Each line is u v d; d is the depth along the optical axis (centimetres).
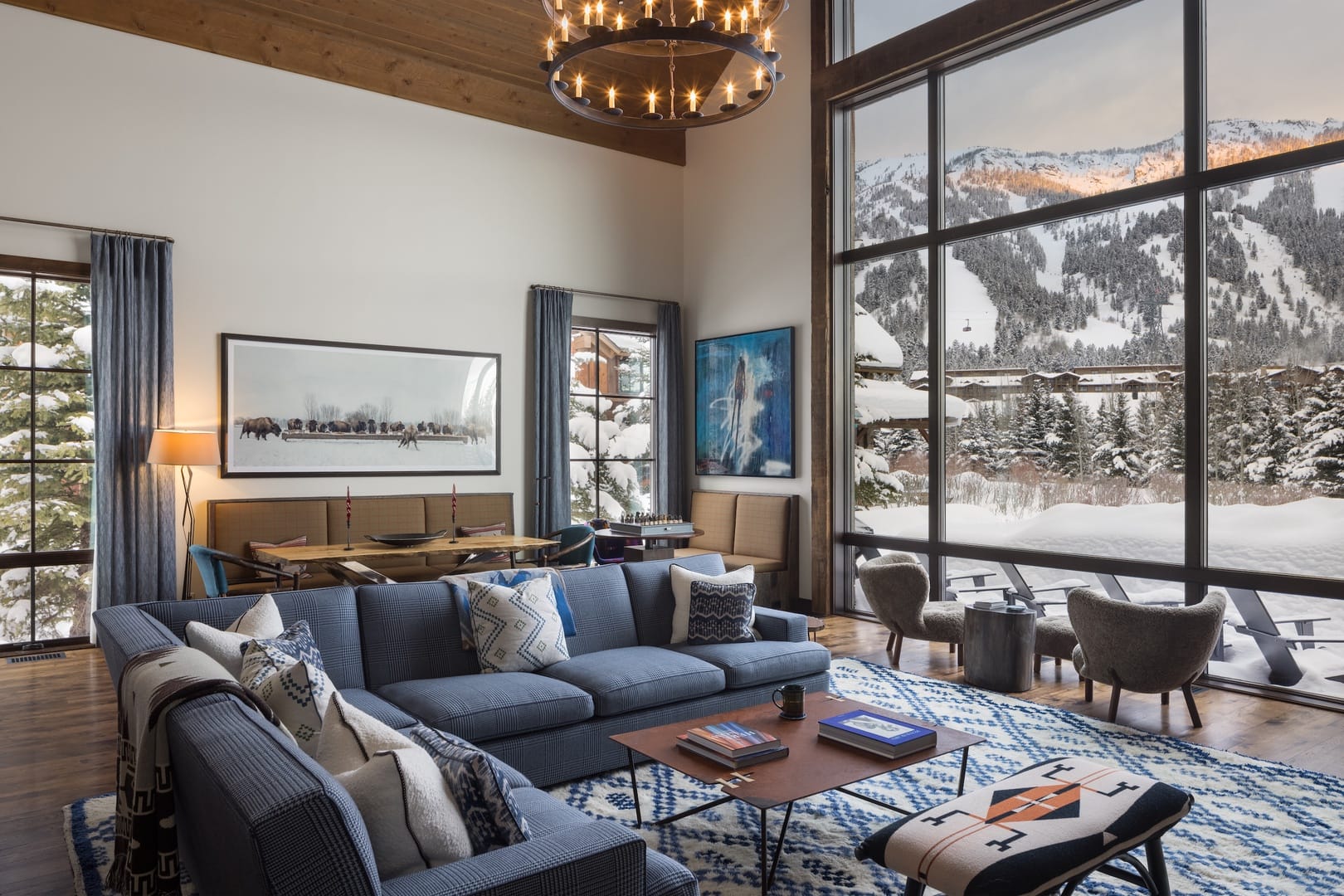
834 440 682
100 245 559
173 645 250
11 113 543
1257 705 445
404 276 687
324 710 227
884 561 535
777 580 701
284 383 634
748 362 761
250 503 608
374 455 672
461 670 375
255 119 625
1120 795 232
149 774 192
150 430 576
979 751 379
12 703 451
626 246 805
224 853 157
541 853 162
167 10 589
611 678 358
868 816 314
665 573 450
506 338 737
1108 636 410
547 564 616
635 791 302
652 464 831
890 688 476
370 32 656
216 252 609
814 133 688
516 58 713
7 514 557
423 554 544
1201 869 272
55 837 298
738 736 282
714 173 805
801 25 717
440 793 171
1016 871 194
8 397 557
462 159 716
